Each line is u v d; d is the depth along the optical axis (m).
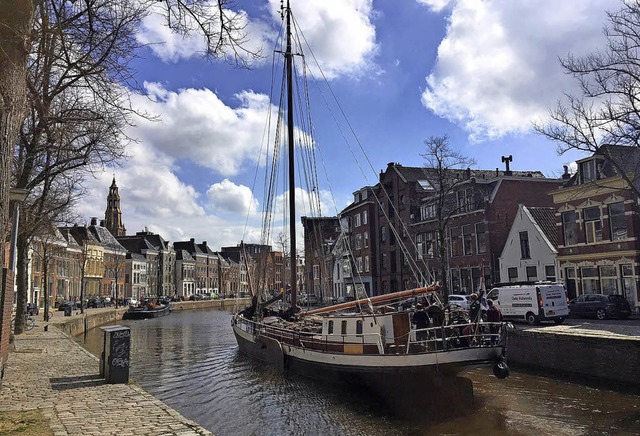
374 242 55.16
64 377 12.23
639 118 18.30
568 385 14.66
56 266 61.91
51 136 12.62
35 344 20.08
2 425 7.20
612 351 13.91
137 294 95.00
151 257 101.50
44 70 9.09
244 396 14.71
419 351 13.35
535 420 11.41
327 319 15.99
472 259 38.25
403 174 50.06
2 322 9.43
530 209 33.81
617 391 13.71
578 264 29.33
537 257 32.19
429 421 11.73
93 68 9.43
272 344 19.00
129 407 8.71
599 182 27.72
